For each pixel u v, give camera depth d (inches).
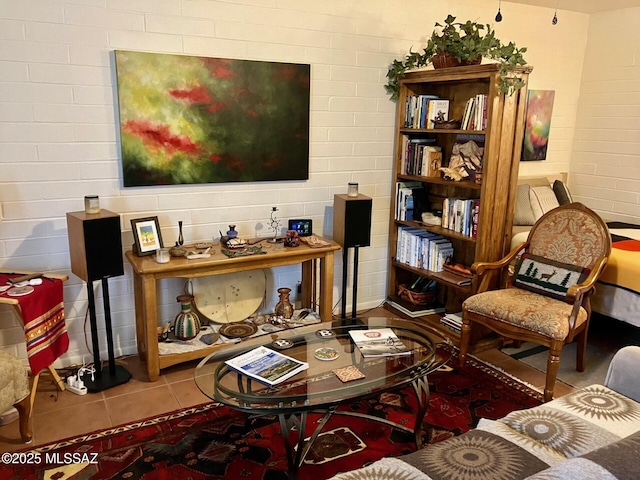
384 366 87.9
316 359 90.5
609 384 85.0
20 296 96.0
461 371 121.3
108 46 113.3
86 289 121.6
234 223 136.2
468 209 133.6
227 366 87.0
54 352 104.7
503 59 125.4
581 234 120.3
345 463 87.0
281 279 145.5
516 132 125.5
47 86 109.4
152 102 118.9
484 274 125.4
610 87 185.0
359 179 153.0
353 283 144.6
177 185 126.6
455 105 144.3
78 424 98.0
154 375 114.5
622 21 179.0
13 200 110.8
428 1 151.3
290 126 137.3
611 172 188.4
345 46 141.6
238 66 127.2
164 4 117.0
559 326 104.3
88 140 115.3
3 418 98.6
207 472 84.4
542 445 68.6
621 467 48.3
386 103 152.1
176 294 132.0
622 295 128.4
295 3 132.2
